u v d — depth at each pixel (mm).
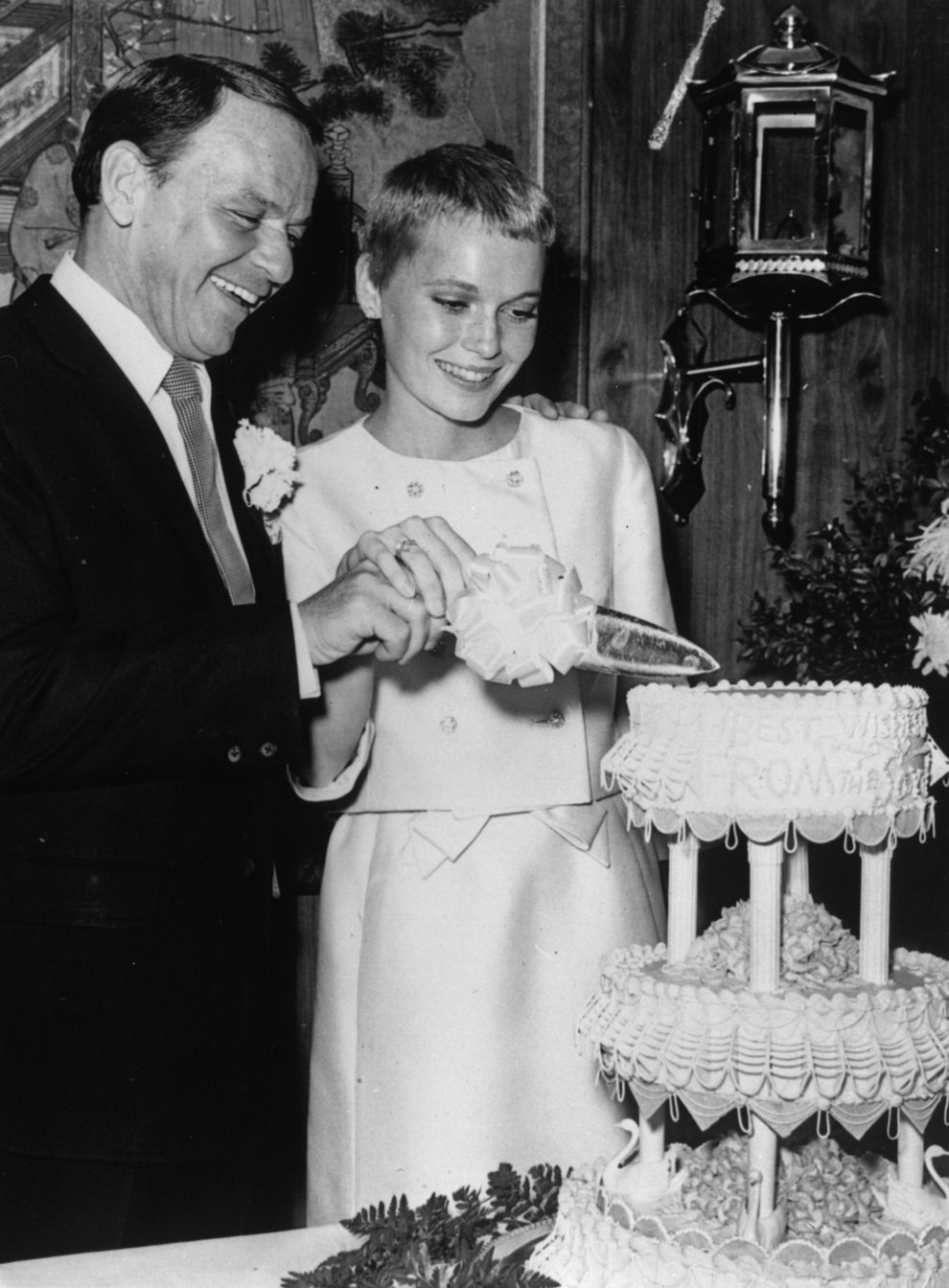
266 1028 1967
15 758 1691
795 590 3178
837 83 2988
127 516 1819
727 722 1382
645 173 3287
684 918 1521
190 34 2912
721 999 1357
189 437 2012
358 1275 1375
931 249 3451
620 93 3268
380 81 3027
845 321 3436
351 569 1738
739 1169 1450
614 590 2225
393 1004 1975
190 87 1884
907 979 1452
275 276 1972
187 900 1840
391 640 1667
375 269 2068
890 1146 2068
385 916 2004
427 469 2111
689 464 3303
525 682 1535
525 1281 1324
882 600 2990
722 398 3371
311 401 2988
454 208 1948
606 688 2154
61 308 1891
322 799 2051
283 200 1938
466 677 2029
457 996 1955
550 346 3207
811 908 1526
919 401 3227
